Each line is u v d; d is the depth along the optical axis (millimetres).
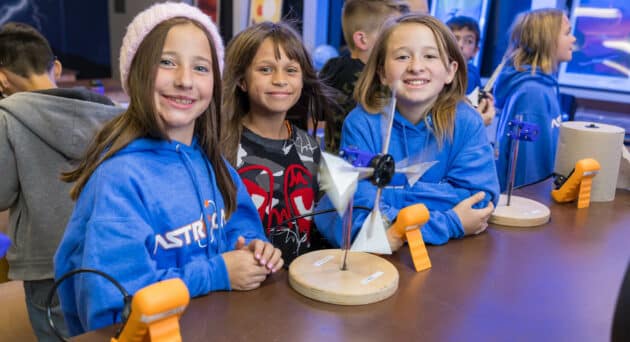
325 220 1206
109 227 854
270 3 4047
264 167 1372
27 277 1521
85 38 5863
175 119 957
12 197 1507
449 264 1064
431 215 1170
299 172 1424
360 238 1014
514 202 1398
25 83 1755
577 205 1446
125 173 908
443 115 1274
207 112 1066
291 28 1410
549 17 2117
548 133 2090
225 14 4414
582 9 2961
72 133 1469
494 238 1212
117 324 811
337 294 882
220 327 812
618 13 2836
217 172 1089
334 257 1019
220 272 924
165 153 990
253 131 1406
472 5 3252
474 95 1615
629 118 2822
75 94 1536
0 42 1727
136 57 952
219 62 1064
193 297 901
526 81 2117
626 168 1594
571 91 3086
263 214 1362
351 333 806
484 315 869
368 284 911
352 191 897
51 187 1491
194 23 979
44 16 5602
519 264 1074
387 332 810
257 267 944
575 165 1441
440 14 3361
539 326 842
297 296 917
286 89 1354
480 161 1287
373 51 1273
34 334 1612
